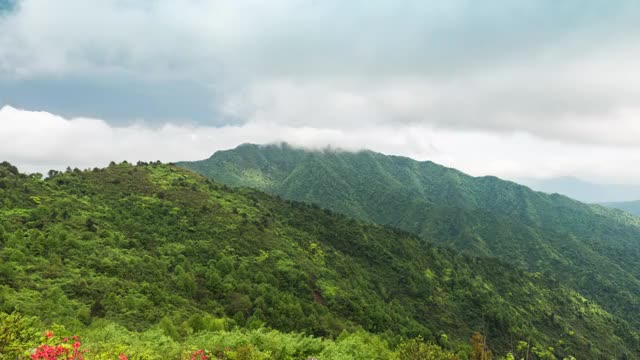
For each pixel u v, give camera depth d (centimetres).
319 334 7600
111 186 11944
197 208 11944
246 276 8875
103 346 2056
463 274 16550
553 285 19912
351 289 10981
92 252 7306
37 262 6288
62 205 9162
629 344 17338
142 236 9012
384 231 17912
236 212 12662
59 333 2403
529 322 15162
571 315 17725
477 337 3928
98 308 5394
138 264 7462
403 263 15162
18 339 1373
